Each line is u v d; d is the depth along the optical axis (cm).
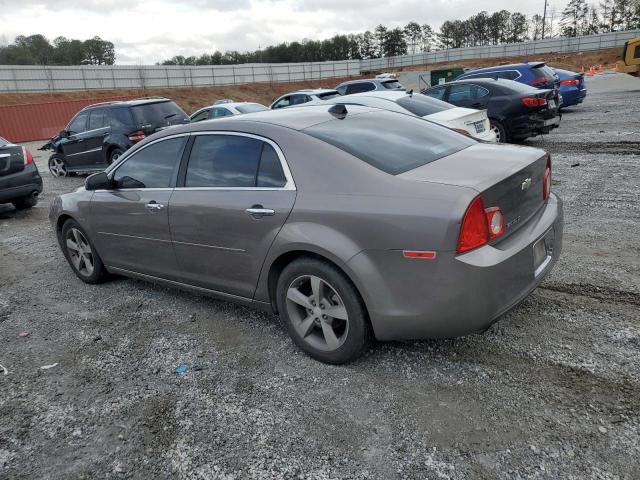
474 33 12025
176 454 269
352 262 295
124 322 428
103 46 9288
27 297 506
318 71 7788
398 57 9075
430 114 825
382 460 251
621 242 500
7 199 860
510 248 288
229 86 6781
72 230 516
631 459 236
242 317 417
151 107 1166
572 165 865
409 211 279
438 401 289
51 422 304
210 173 380
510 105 1041
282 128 350
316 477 245
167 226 405
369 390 305
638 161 848
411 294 285
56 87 5478
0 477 263
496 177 290
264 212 334
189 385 328
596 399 278
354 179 307
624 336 332
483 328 287
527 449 248
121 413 306
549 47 7644
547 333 346
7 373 363
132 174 443
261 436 276
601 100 1980
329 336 328
